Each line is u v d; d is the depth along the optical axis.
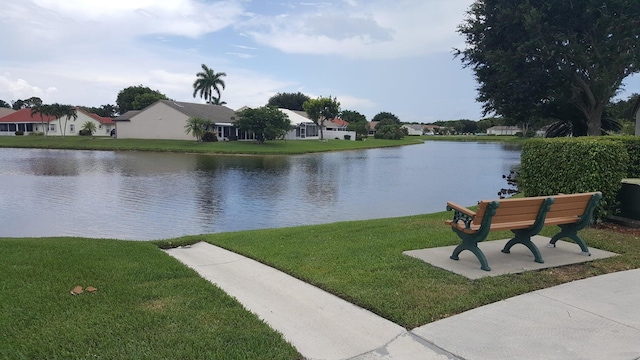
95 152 43.72
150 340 3.49
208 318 3.93
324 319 4.02
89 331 3.62
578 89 23.80
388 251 6.36
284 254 6.35
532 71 22.53
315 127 80.94
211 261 6.14
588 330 3.72
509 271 5.30
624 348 3.41
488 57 22.62
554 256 5.96
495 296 4.50
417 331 3.74
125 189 18.16
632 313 4.07
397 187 20.23
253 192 17.91
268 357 3.26
